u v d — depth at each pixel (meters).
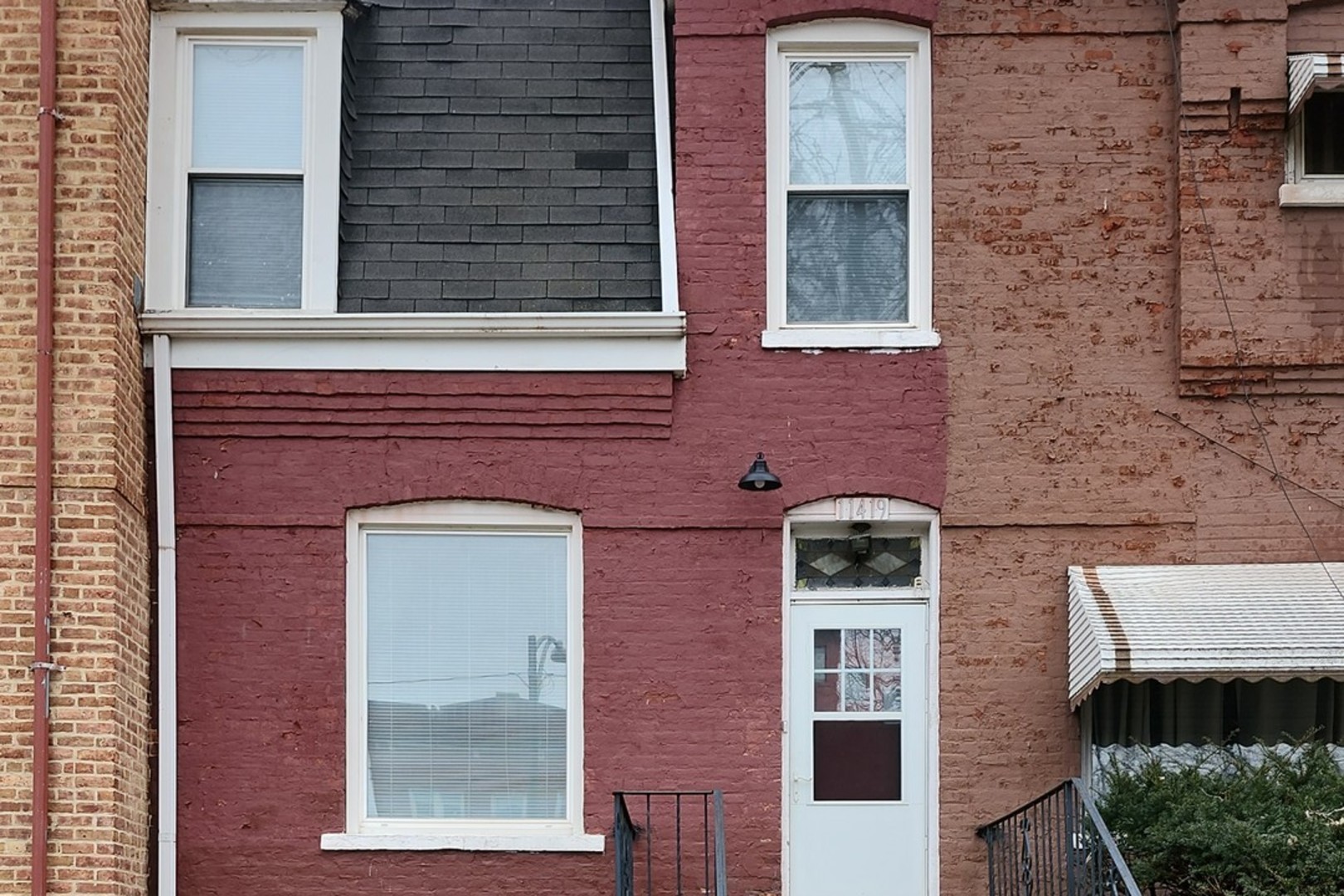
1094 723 12.04
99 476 11.09
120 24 11.47
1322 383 12.20
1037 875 11.31
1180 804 11.03
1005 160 12.48
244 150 12.55
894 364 12.30
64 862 10.80
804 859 12.07
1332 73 11.86
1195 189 12.29
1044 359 12.31
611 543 12.12
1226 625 11.40
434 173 12.70
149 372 12.04
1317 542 12.12
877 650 12.30
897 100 12.77
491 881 11.82
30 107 11.32
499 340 12.13
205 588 12.03
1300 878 10.51
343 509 12.12
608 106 12.98
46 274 11.16
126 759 11.20
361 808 12.03
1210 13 12.34
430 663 12.22
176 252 12.34
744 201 12.42
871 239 12.68
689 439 12.20
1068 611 12.05
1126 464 12.21
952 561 12.16
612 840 11.84
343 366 12.12
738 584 12.11
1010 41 12.57
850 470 12.19
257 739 11.93
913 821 12.12
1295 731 12.01
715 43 12.59
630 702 12.02
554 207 12.61
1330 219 12.25
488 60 13.09
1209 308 12.19
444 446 12.17
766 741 11.99
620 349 12.14
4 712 10.87
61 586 10.98
